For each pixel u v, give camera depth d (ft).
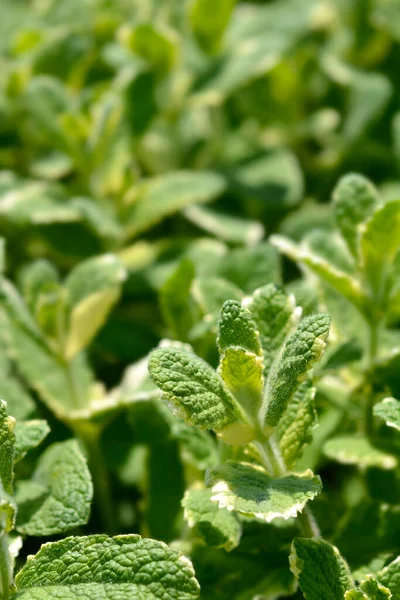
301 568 1.02
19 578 1.00
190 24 1.62
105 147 1.46
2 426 1.00
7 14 1.85
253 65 1.59
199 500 1.07
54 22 1.77
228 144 1.73
